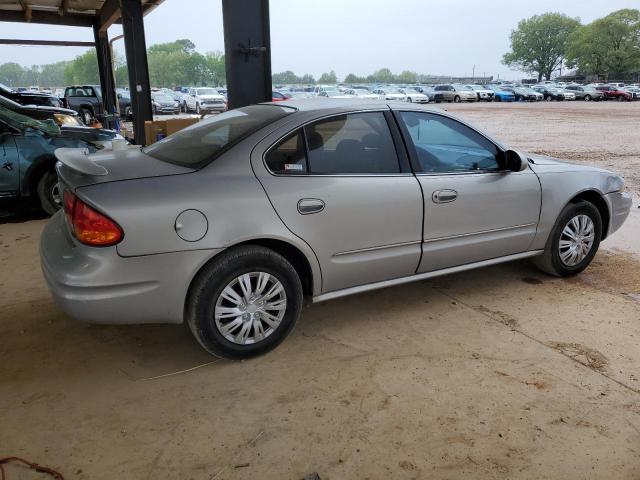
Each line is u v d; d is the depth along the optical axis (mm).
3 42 18234
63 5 16109
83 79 106062
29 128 6418
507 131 19109
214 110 32781
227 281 2939
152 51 150125
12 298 4016
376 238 3377
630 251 5258
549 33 113125
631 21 91312
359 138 3371
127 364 3141
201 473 2283
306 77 177000
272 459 2369
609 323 3674
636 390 2891
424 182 3510
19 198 6547
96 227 2652
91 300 2693
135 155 3340
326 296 3363
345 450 2426
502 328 3600
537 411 2703
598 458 2385
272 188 3010
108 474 2271
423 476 2275
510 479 2264
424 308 3910
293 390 2881
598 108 34938
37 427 2566
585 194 4496
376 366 3119
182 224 2764
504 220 3922
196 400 2795
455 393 2852
